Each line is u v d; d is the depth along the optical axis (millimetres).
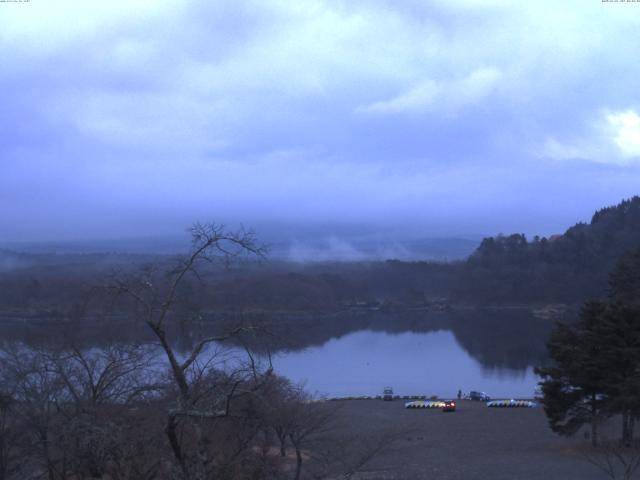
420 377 85250
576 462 35500
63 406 20562
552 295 192375
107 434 17047
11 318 42031
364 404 61812
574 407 39156
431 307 194250
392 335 134250
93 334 22219
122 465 18000
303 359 90625
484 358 103375
